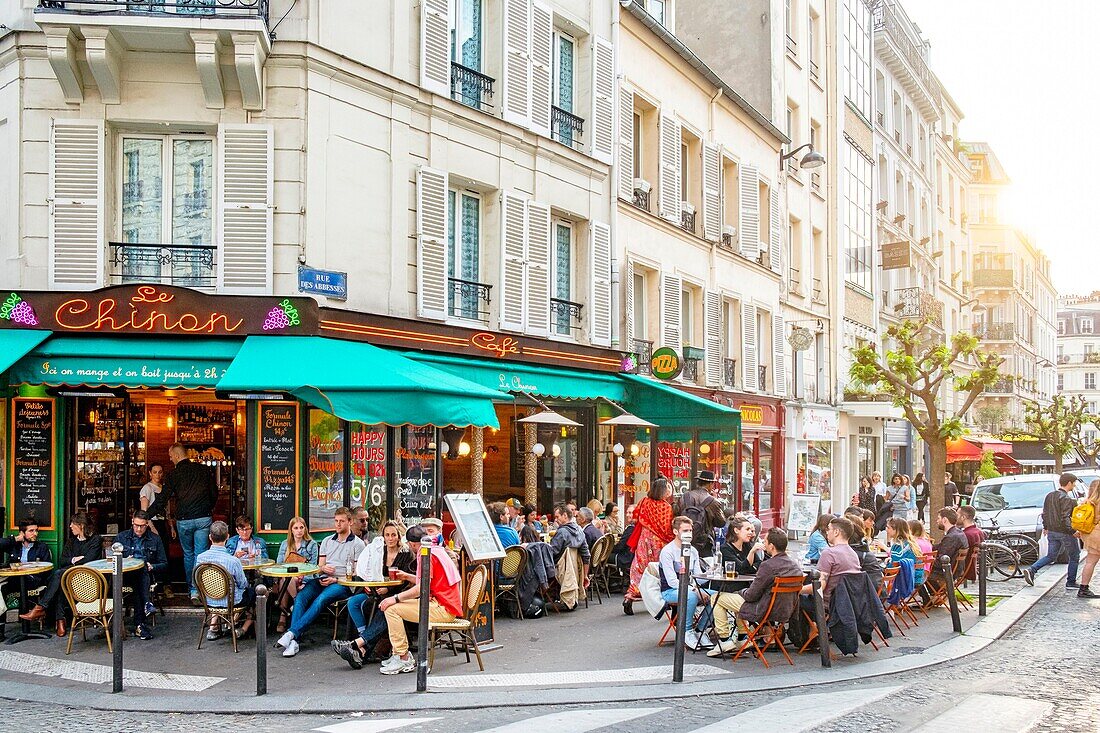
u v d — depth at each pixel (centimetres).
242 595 1041
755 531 1277
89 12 1109
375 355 1173
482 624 1059
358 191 1259
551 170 1598
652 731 727
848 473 3102
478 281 1475
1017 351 6062
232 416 1415
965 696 844
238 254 1182
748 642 984
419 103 1342
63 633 1072
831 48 3034
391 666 920
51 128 1165
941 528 1355
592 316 1680
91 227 1166
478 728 736
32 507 1197
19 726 754
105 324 1150
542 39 1577
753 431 2338
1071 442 4291
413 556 965
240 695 841
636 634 1132
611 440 1806
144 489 1249
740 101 2255
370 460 1297
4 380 1154
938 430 1670
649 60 1919
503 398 1173
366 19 1276
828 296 2973
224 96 1188
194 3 1156
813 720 755
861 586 1008
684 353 1978
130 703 816
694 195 2128
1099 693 856
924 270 4122
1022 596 1417
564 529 1303
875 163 3444
